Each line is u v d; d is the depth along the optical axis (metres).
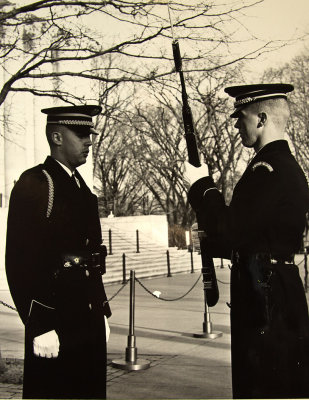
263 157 2.92
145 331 7.87
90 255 3.46
